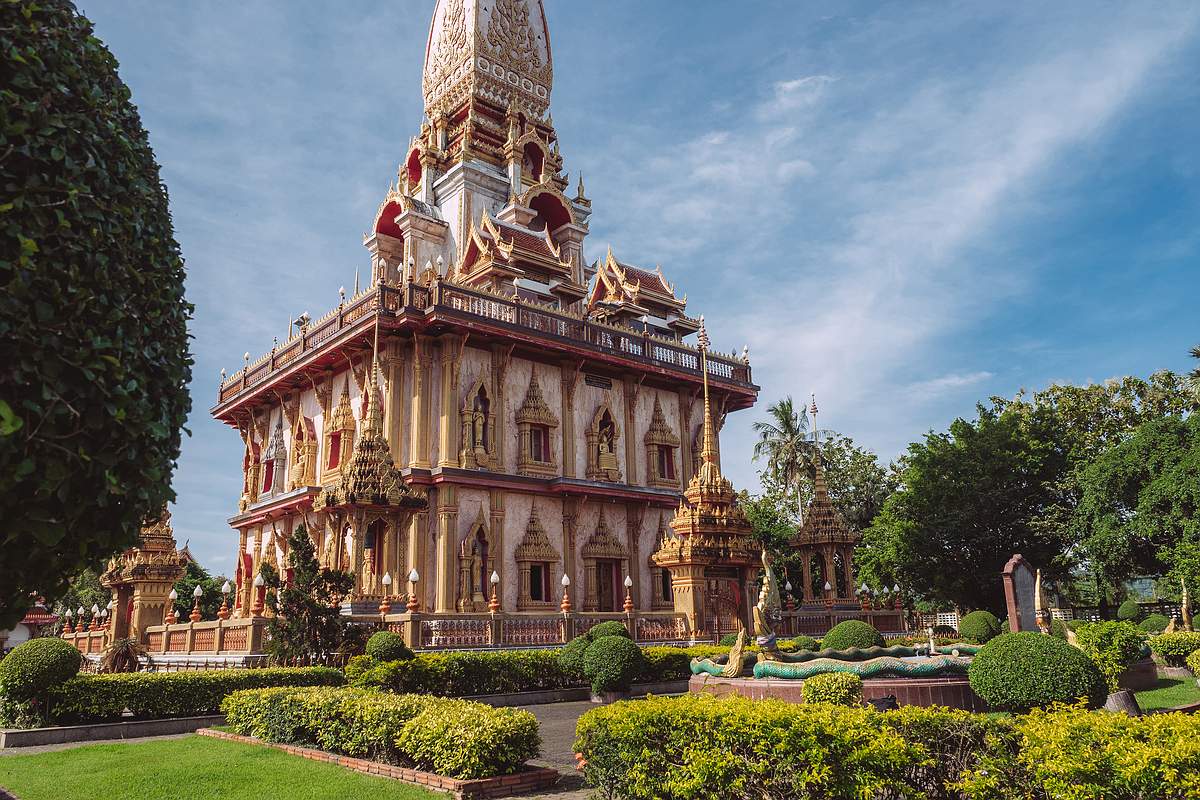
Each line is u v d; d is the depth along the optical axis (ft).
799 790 23.41
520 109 131.64
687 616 84.53
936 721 23.90
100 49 20.95
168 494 21.21
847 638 65.05
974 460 129.90
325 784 31.12
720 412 123.24
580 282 127.03
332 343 95.04
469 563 88.53
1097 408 142.51
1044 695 35.35
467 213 118.83
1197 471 104.06
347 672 55.88
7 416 15.80
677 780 24.99
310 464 103.09
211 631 71.10
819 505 115.75
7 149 17.22
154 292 20.83
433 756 32.07
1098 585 134.00
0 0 18.08
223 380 126.62
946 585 130.11
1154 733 20.68
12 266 16.76
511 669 64.69
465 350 94.48
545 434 100.48
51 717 46.44
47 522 17.58
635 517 105.40
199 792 29.86
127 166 20.58
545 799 30.27
